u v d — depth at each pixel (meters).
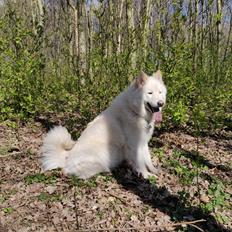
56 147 1.73
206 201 1.51
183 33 2.41
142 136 1.71
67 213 1.36
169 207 1.45
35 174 1.65
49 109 2.66
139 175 1.71
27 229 1.27
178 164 1.85
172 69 2.24
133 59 2.43
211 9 3.48
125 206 1.44
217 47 3.30
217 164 1.94
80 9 3.45
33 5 4.29
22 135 2.23
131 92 1.70
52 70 2.94
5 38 2.45
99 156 1.67
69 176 1.64
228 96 2.69
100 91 2.34
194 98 2.69
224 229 1.34
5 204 1.41
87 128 1.78
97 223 1.32
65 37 3.03
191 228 1.31
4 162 1.80
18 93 2.44
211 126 2.52
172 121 2.36
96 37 2.36
